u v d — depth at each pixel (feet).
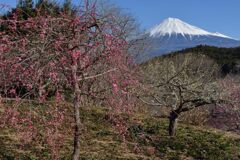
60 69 26.73
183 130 58.90
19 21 25.02
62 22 26.40
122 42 26.84
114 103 28.09
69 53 25.86
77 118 29.22
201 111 74.13
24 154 39.52
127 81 27.43
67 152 41.22
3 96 25.27
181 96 51.67
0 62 23.98
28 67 24.29
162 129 57.11
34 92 24.68
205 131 60.39
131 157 44.62
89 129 51.44
